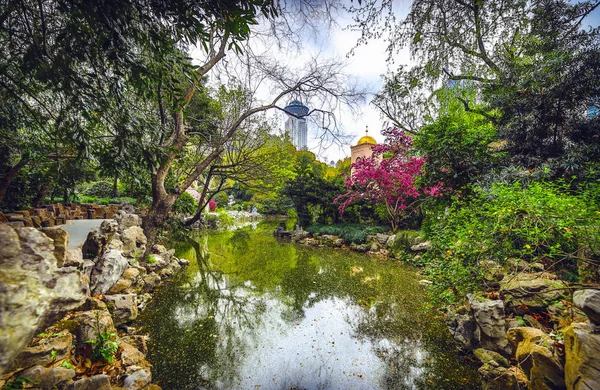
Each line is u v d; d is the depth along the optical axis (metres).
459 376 2.32
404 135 7.35
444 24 4.20
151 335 3.01
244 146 8.27
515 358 2.11
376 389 2.20
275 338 3.01
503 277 2.79
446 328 3.16
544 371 1.63
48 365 1.63
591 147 3.24
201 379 2.29
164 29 1.80
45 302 0.89
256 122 7.82
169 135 6.01
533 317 2.34
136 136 2.46
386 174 7.57
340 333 3.11
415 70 5.76
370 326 3.28
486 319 2.45
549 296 2.30
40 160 4.52
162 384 2.22
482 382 2.21
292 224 14.91
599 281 2.10
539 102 3.63
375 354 2.69
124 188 10.97
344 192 10.75
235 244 9.29
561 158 3.40
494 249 2.57
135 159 2.65
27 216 3.94
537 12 4.17
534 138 3.89
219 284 4.94
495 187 2.93
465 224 3.04
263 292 4.54
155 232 5.60
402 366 2.49
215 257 7.22
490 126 5.12
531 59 4.38
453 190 4.40
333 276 5.45
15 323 0.77
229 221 16.22
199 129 7.06
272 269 6.03
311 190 11.14
